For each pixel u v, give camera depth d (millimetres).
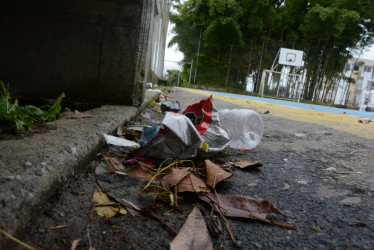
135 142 1660
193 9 19203
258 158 1863
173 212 1052
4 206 733
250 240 920
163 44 14781
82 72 2592
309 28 17719
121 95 2629
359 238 929
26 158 999
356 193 1302
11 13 2502
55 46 2557
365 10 17625
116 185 1182
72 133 1449
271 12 18766
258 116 2109
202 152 1577
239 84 20281
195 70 20297
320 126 3227
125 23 2506
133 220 981
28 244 776
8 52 2562
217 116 1706
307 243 911
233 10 18000
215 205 1099
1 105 1473
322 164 1764
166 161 1430
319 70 19297
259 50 19609
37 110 1585
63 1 2480
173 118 1350
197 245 855
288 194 1298
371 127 3467
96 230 907
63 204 979
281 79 20031
